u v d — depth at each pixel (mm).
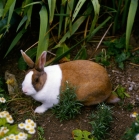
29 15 1894
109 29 2117
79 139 1635
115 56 2016
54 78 1707
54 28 2033
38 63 1654
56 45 1958
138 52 2039
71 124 1721
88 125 1716
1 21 1953
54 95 1721
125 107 1806
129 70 1975
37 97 1707
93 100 1741
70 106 1706
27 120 1702
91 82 1716
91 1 1936
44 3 1913
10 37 2078
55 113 1764
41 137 1664
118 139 1665
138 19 2162
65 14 1901
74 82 1717
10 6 1855
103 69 1763
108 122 1691
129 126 1716
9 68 1998
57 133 1688
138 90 1886
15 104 1827
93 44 2074
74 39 2072
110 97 1791
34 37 2098
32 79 1659
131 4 1895
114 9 2018
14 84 1870
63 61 1966
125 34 2053
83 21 2047
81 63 1757
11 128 1683
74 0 1958
